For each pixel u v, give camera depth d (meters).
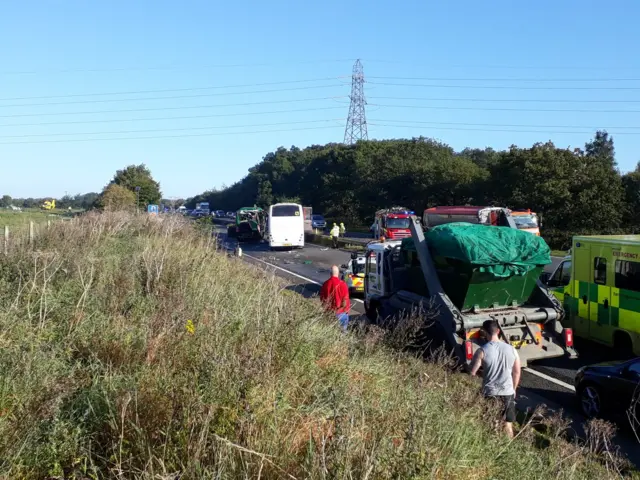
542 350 10.16
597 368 8.05
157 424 4.54
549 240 38.41
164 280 8.92
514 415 6.69
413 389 6.20
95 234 14.34
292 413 4.97
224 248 16.89
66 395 4.79
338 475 3.82
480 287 10.02
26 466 4.00
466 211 22.53
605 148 76.44
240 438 4.32
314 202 82.50
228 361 5.16
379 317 12.34
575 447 5.98
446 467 4.43
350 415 4.61
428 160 60.91
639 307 10.18
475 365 6.78
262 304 7.97
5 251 9.49
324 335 7.41
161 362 5.59
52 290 7.71
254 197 107.88
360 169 66.12
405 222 33.22
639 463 6.53
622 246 10.54
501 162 45.03
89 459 4.09
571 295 11.88
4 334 5.95
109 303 7.58
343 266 21.41
